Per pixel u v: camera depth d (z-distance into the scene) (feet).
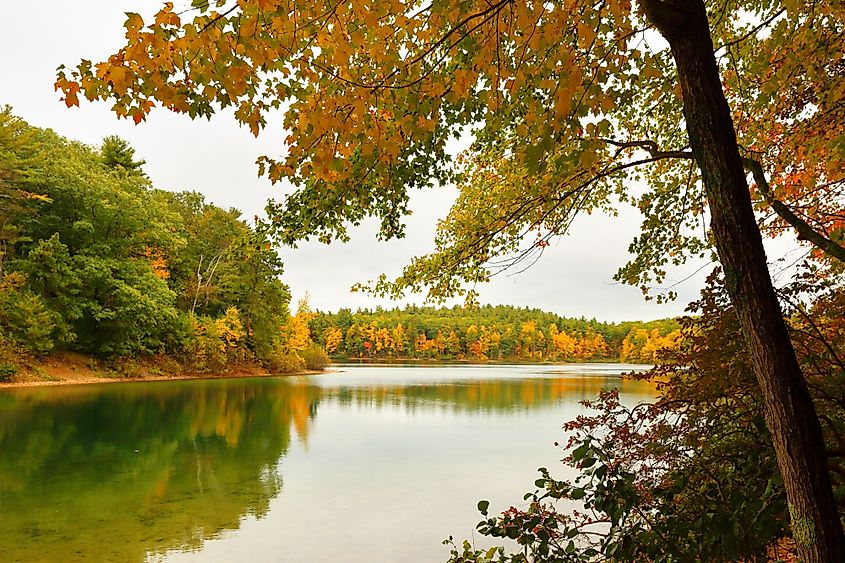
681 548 7.95
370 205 11.64
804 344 8.53
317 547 16.97
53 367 80.38
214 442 35.53
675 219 13.20
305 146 7.02
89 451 31.50
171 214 108.88
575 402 64.85
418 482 25.35
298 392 78.38
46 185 90.07
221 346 115.44
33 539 17.37
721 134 5.75
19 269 82.79
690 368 9.18
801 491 5.36
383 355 291.58
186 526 18.88
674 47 5.97
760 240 5.71
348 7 6.45
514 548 16.81
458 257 13.75
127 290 90.07
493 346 309.22
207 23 5.83
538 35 6.51
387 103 7.61
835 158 10.79
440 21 7.15
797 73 11.25
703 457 8.99
